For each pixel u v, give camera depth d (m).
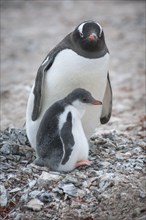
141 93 35.06
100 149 21.59
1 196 18.34
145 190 18.20
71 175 18.89
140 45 46.84
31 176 19.16
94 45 18.70
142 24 53.16
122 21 54.53
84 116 19.89
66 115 18.56
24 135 22.33
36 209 17.83
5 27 53.88
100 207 17.73
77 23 54.62
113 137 23.27
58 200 18.11
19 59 44.12
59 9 61.53
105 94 21.22
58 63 19.09
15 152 20.91
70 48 19.03
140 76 38.84
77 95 18.61
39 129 19.36
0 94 34.47
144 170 19.52
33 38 49.81
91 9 61.06
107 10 60.19
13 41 49.22
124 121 29.23
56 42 48.25
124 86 36.69
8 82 37.84
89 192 18.30
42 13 59.66
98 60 18.92
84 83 19.22
